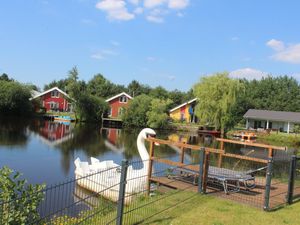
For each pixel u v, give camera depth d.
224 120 47.78
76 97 54.38
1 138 27.23
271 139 44.50
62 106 64.44
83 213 7.65
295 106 69.69
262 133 47.19
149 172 9.43
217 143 36.00
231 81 48.06
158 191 8.52
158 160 9.66
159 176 9.77
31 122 45.38
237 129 54.84
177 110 62.25
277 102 70.31
